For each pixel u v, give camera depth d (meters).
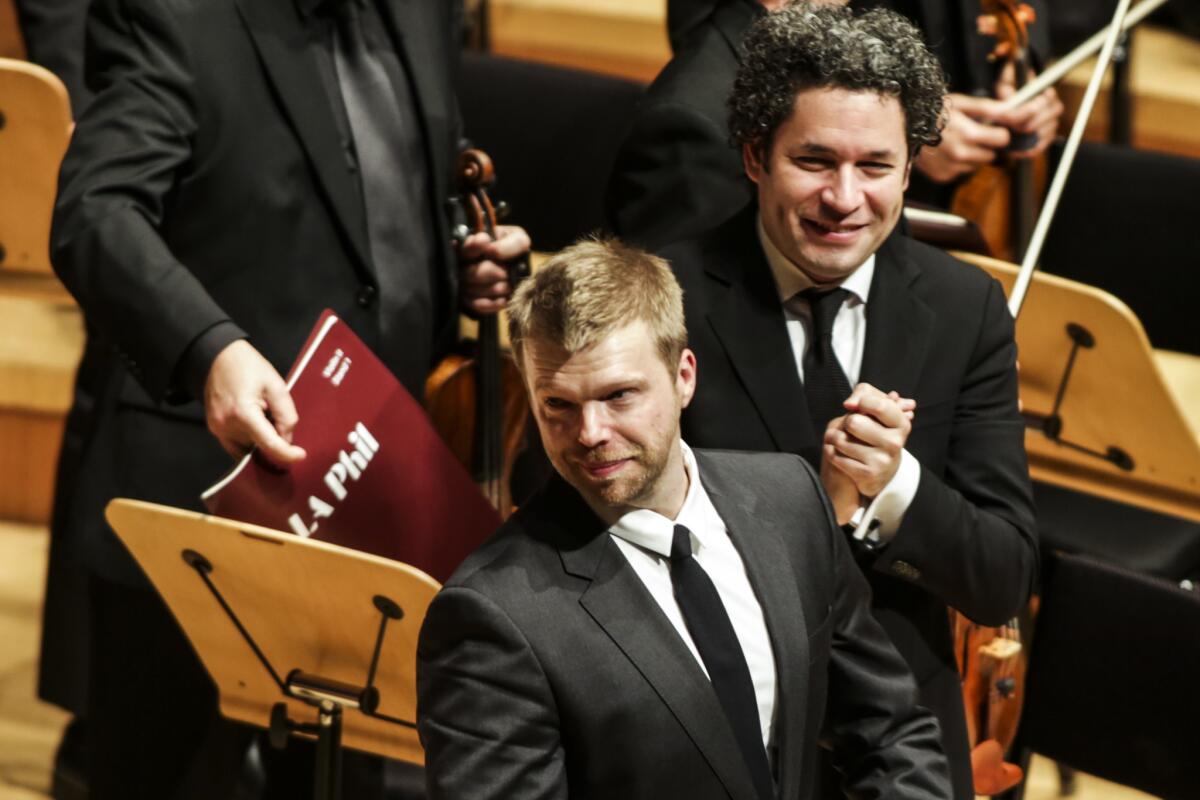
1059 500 12.20
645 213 9.05
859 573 6.94
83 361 11.14
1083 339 9.73
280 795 9.90
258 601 7.53
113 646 9.45
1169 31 20.17
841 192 6.95
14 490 15.50
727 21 9.26
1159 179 12.47
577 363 5.92
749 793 6.20
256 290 8.65
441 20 9.41
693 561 6.35
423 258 9.12
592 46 20.11
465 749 6.05
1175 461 9.96
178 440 8.77
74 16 11.15
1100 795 12.51
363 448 7.90
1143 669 9.18
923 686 7.72
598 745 6.10
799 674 6.39
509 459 10.19
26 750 12.62
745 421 7.41
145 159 8.22
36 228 10.03
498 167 13.79
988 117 11.63
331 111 8.76
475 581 6.16
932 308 7.63
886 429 6.97
